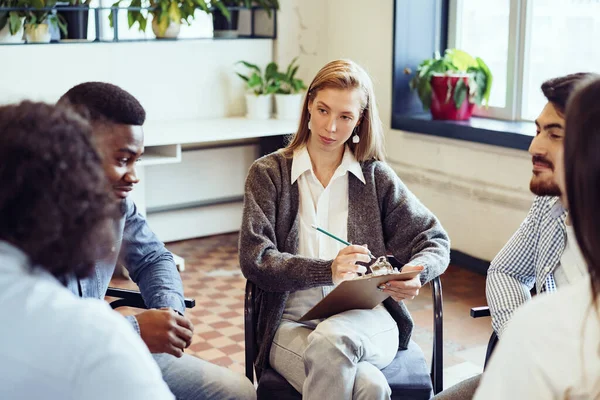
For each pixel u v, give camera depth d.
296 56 4.96
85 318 0.94
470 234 4.13
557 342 0.95
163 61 4.48
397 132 4.51
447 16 4.50
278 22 4.82
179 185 4.71
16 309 0.93
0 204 0.92
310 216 2.16
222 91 4.73
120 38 4.43
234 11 4.81
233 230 4.86
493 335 1.95
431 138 4.26
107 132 1.57
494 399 0.97
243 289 3.88
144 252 2.00
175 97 4.57
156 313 1.66
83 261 0.99
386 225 2.23
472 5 4.35
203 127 4.31
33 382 0.91
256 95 4.64
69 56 4.16
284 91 4.72
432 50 4.52
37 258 0.95
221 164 4.84
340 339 1.86
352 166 2.18
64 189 0.93
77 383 0.91
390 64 4.49
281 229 2.15
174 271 2.02
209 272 4.12
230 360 3.08
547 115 1.64
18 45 3.99
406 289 1.93
